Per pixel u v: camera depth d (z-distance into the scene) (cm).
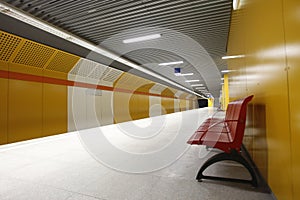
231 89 577
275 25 153
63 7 392
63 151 391
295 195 122
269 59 171
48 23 444
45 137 582
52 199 189
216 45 669
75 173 261
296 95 118
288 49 129
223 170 257
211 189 203
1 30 425
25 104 534
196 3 393
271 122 171
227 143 215
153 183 223
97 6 391
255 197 183
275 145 161
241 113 213
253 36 232
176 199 184
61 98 655
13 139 499
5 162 317
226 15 448
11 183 229
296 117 118
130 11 418
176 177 239
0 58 469
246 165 210
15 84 509
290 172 129
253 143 258
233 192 194
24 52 505
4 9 359
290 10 124
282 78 141
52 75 623
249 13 253
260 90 207
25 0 361
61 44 585
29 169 280
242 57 325
